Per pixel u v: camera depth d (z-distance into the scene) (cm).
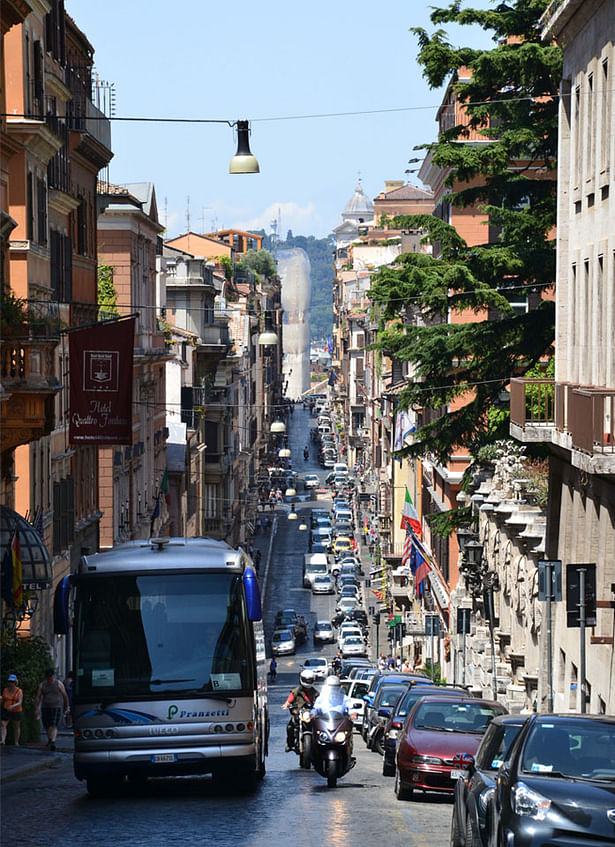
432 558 17375
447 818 4541
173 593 5031
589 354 7656
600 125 7288
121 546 5350
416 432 9750
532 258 9319
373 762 8088
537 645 9356
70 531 12681
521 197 9700
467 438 9656
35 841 3775
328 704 5969
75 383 8062
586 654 7556
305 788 5681
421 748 5291
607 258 7138
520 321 9356
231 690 4981
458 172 9412
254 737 5031
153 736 4947
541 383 7625
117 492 15775
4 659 8400
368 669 13800
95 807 4728
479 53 9356
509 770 3072
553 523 8519
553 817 2889
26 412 7450
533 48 9150
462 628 10119
